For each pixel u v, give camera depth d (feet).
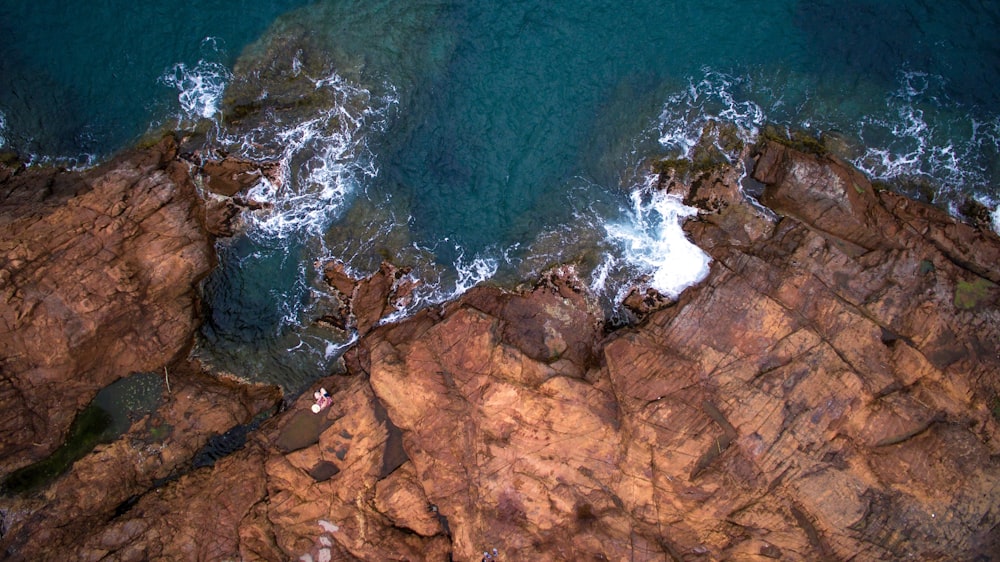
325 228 79.51
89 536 66.49
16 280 67.51
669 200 77.66
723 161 77.41
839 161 76.38
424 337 71.67
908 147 77.41
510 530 64.95
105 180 74.33
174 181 76.48
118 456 70.79
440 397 68.85
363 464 69.62
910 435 62.44
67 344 68.03
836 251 70.23
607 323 75.15
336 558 66.69
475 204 79.87
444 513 67.46
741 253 72.02
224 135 79.66
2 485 67.15
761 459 62.95
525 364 68.59
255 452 71.87
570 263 77.15
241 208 78.95
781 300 68.85
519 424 66.54
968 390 64.49
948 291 68.28
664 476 63.46
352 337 77.25
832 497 61.57
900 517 60.85
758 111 78.84
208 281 77.87
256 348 77.00
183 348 75.25
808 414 63.57
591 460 65.00
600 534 62.90
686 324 69.26
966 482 60.80
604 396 66.85
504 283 77.20
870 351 66.18
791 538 61.52
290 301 78.28
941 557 60.44
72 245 70.38
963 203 76.38
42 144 79.82
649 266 76.13
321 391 73.26
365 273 78.54
